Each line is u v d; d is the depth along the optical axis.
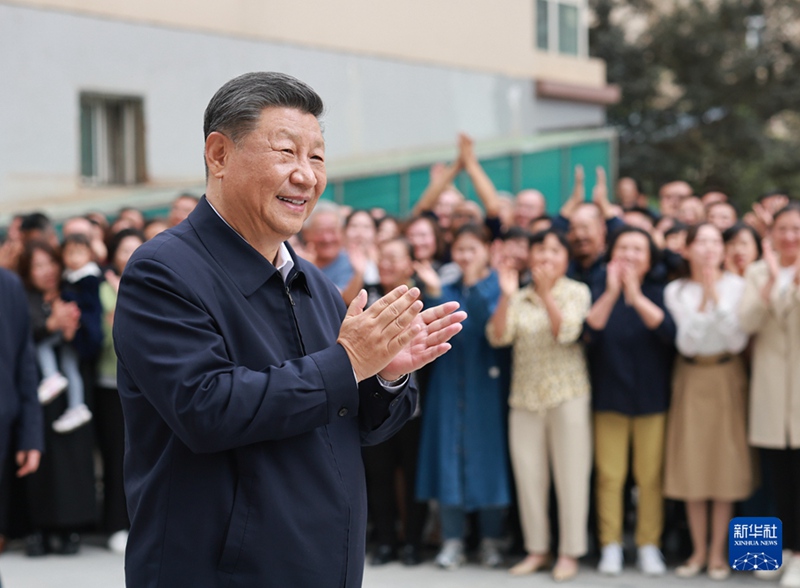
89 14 9.19
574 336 4.89
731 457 4.77
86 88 9.20
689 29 17.88
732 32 18.17
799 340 4.64
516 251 5.54
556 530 5.14
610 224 6.16
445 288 5.26
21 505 5.50
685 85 18.20
